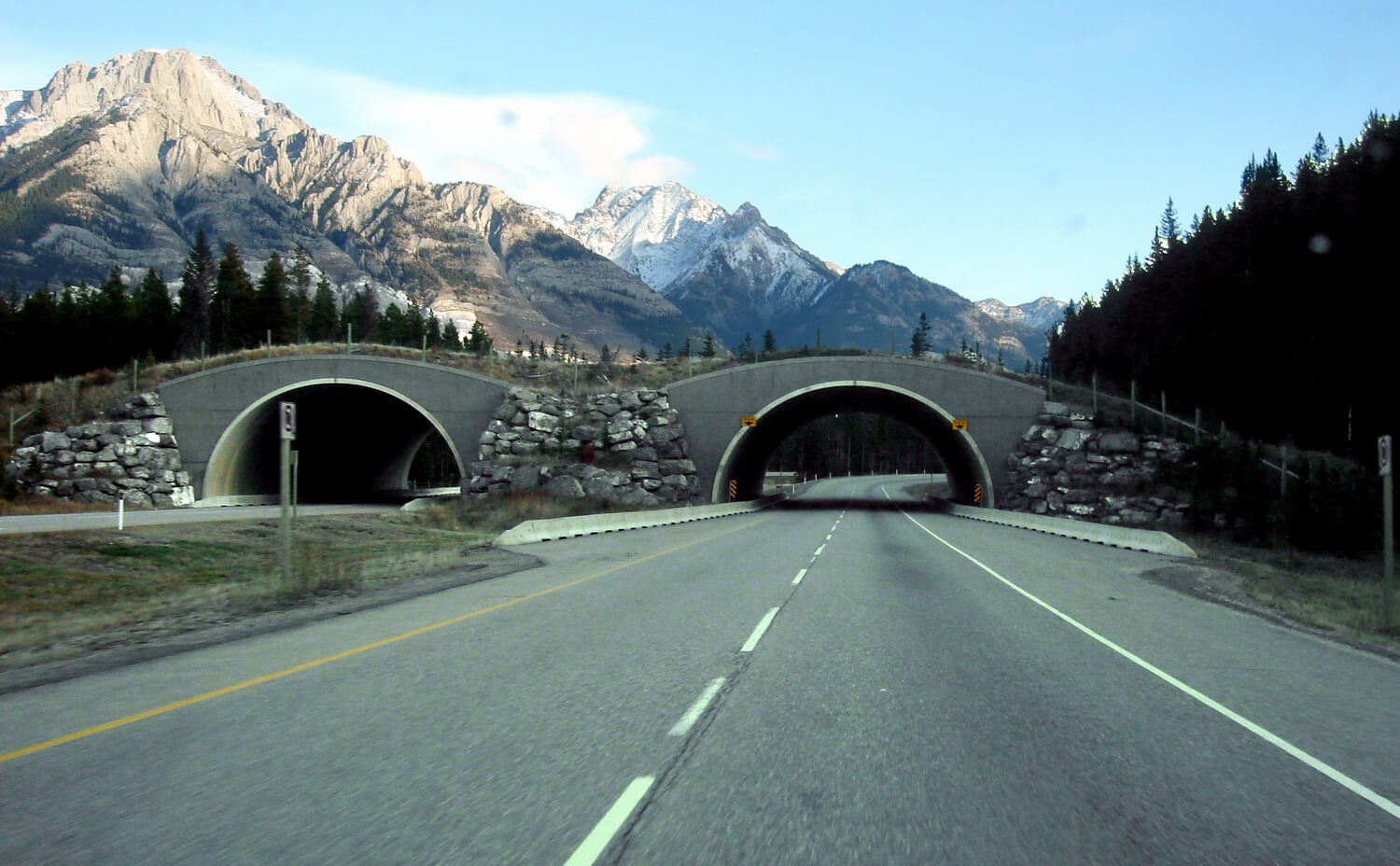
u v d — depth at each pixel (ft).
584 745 19.89
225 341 305.32
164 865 13.32
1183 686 27.17
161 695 24.77
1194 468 150.00
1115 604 47.73
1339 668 30.94
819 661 30.07
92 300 310.24
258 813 15.52
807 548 86.38
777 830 14.92
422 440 277.03
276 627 37.96
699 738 20.48
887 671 28.50
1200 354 197.16
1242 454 139.54
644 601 46.14
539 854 13.80
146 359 299.58
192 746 19.72
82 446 167.43
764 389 180.86
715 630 36.60
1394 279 149.28
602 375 195.11
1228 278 190.70
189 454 174.19
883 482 442.91
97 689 25.66
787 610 42.60
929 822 15.39
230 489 185.16
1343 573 98.27
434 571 63.52
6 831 14.62
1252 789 17.44
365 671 28.12
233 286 329.93
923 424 204.64
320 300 385.70
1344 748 20.49
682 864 13.48
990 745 20.26
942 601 46.96
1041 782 17.66
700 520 151.23
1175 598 51.72
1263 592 56.03
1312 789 17.51
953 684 26.71
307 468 215.51
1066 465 163.63
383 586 54.19
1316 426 173.99
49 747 19.67
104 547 73.31
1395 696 26.40
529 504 150.20
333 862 13.43
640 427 178.70
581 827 14.94
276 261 310.86
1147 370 230.68
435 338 413.80
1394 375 149.18
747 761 18.79
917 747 20.02
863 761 18.84
